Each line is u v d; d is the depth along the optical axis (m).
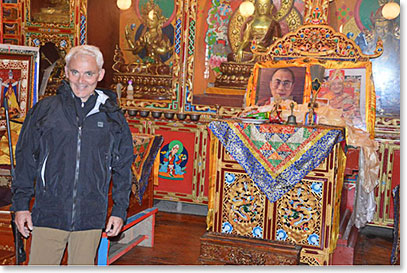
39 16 6.10
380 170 5.32
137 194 4.02
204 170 5.77
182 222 5.33
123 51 6.52
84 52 2.38
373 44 5.62
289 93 4.97
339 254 3.91
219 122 3.83
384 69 5.54
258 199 3.80
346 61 4.98
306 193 3.68
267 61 5.15
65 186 2.34
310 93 4.91
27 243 3.13
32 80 4.07
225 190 3.89
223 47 6.07
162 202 6.18
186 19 5.82
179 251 4.30
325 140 3.57
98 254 3.65
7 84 3.80
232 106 5.83
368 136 4.37
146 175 4.21
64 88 2.42
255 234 3.82
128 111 6.00
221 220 3.91
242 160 3.75
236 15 6.02
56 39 6.08
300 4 5.88
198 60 6.00
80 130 2.36
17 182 2.38
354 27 5.70
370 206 5.05
